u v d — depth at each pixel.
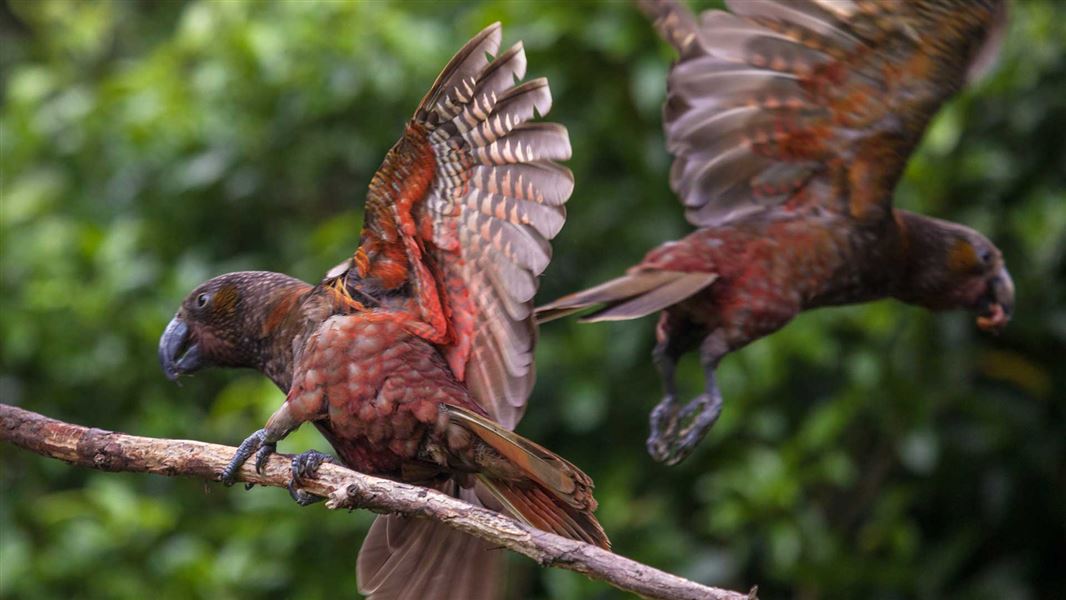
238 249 12.16
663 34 8.22
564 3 10.62
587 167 11.01
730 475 10.42
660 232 10.84
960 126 10.35
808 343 10.25
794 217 7.70
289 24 11.27
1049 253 10.22
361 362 6.24
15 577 10.81
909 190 10.45
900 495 10.71
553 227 6.05
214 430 11.38
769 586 11.52
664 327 7.77
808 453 10.73
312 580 10.79
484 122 5.97
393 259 6.41
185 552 10.70
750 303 7.47
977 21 7.30
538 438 11.23
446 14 11.62
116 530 10.80
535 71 10.78
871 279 7.84
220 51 11.53
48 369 11.67
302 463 6.05
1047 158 10.80
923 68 7.43
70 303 11.38
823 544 10.50
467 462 6.23
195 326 6.97
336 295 6.58
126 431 11.56
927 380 10.62
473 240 6.25
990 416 10.80
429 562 6.77
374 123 11.47
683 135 8.05
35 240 11.62
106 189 12.18
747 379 10.46
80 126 12.12
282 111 11.53
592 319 7.28
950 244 8.10
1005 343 11.08
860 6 7.37
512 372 6.37
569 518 6.16
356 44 11.12
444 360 6.43
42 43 14.23
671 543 10.75
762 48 7.64
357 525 10.72
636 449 11.25
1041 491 11.49
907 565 10.66
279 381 6.85
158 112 11.71
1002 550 11.70
